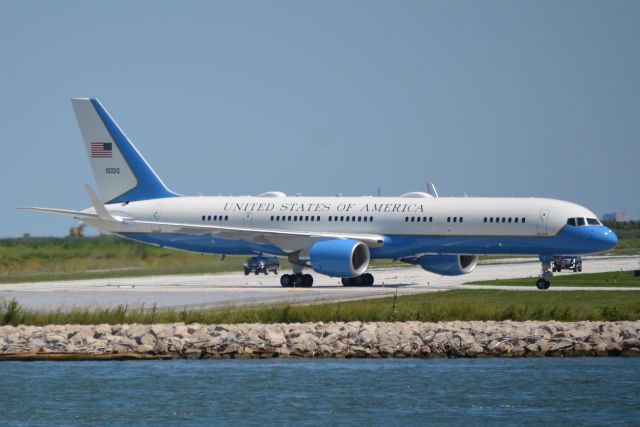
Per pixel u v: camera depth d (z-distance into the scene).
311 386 142.50
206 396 137.62
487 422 126.12
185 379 147.00
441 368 153.62
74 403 134.88
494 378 146.88
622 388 141.00
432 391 139.75
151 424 126.06
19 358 161.75
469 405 133.00
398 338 165.88
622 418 127.75
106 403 134.62
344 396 137.25
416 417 128.12
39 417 129.00
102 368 154.62
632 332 168.38
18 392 140.38
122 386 143.12
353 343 165.00
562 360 160.12
